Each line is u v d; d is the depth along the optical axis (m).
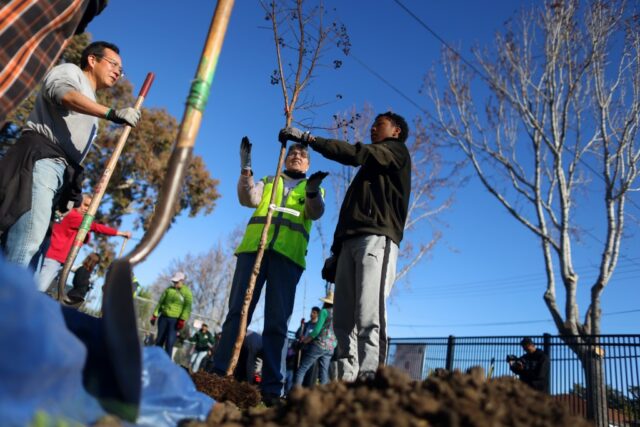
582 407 7.46
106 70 3.23
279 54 3.69
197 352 11.40
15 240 2.61
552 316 11.99
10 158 2.61
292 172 3.96
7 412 0.87
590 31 12.21
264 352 3.39
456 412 1.14
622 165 11.56
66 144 2.85
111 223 20.91
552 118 12.66
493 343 9.48
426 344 11.04
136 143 20.08
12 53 2.26
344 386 1.49
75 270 6.68
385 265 2.74
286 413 1.33
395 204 2.91
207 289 37.94
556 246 12.27
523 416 1.21
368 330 2.63
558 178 12.51
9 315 0.87
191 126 1.45
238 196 3.69
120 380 1.18
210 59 1.51
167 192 1.40
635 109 11.54
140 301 11.77
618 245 11.41
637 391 6.95
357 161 2.83
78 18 2.57
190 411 1.46
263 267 3.54
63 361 1.03
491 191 13.31
